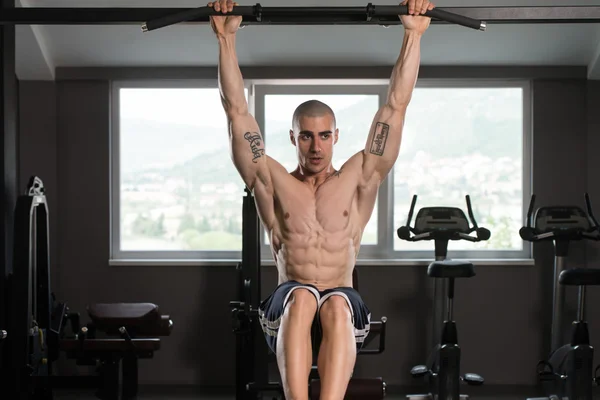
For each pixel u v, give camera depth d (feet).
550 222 17.20
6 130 13.26
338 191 9.89
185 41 18.62
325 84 19.81
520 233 17.33
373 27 17.97
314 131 9.74
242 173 9.91
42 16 11.02
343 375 8.72
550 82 19.72
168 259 19.94
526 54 18.97
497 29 18.07
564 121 19.72
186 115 20.20
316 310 9.30
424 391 18.84
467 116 20.11
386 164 9.93
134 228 20.22
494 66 19.42
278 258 10.06
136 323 15.61
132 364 15.16
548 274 19.62
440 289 17.66
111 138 19.93
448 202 20.12
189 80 19.84
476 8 11.03
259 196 9.96
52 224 19.67
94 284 19.71
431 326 19.47
